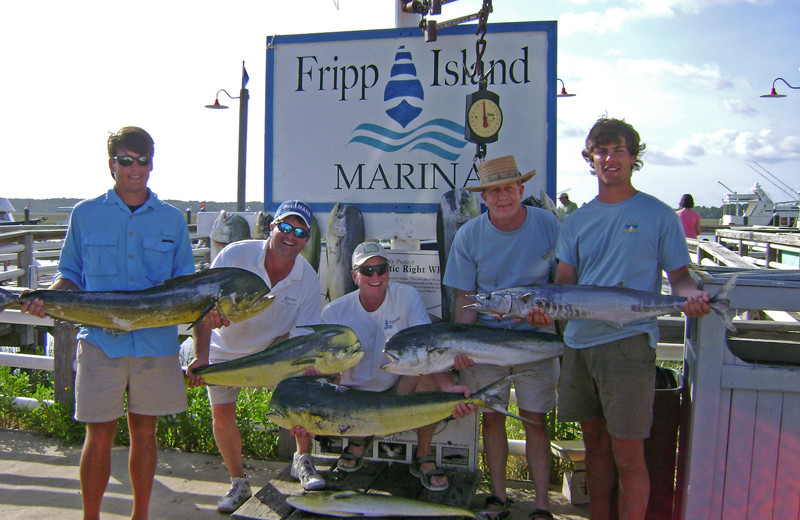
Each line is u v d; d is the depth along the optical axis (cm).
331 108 506
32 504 402
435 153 489
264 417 488
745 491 305
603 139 317
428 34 470
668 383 374
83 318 324
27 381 600
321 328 361
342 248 495
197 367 358
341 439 422
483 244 384
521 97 476
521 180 376
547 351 360
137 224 346
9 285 959
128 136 335
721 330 303
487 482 442
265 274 396
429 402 339
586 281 334
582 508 405
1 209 2428
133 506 390
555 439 452
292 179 514
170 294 329
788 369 297
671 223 315
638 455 320
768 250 1041
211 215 1013
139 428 350
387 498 346
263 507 352
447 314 458
